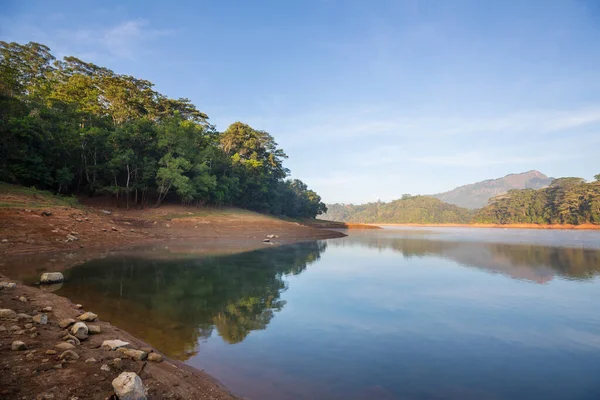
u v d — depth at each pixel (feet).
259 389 20.58
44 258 64.64
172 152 164.35
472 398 20.29
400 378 22.76
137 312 35.60
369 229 373.61
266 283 54.24
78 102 159.43
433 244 149.28
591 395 20.90
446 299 45.80
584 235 251.60
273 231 167.12
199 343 28.07
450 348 28.45
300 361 25.13
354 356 26.37
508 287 54.60
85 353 19.93
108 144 139.44
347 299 44.93
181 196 168.66
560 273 69.62
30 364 17.17
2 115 115.85
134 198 157.28
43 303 30.86
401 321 35.76
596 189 450.30
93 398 14.34
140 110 192.54
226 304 40.83
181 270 61.11
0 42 189.98
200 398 17.40
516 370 24.43
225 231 145.07
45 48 204.23
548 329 33.71
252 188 241.35
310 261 82.79
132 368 18.93
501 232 317.63
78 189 139.13
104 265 61.11
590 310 40.96
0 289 34.09
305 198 371.35
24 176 109.40
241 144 264.52
